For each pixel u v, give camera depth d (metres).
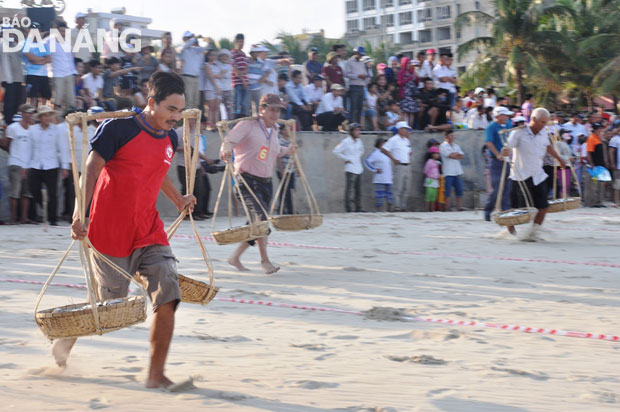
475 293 7.36
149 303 6.70
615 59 38.47
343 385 4.24
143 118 4.20
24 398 3.88
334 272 8.72
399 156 20.06
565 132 22.59
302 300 6.97
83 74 16.42
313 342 5.35
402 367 4.66
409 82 21.53
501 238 12.57
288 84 19.14
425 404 3.89
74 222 4.00
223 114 17.31
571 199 12.03
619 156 22.72
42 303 6.71
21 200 14.74
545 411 3.81
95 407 3.74
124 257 4.25
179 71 16.55
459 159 20.95
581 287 7.71
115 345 5.17
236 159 8.45
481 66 39.56
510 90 43.22
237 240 7.75
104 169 4.20
